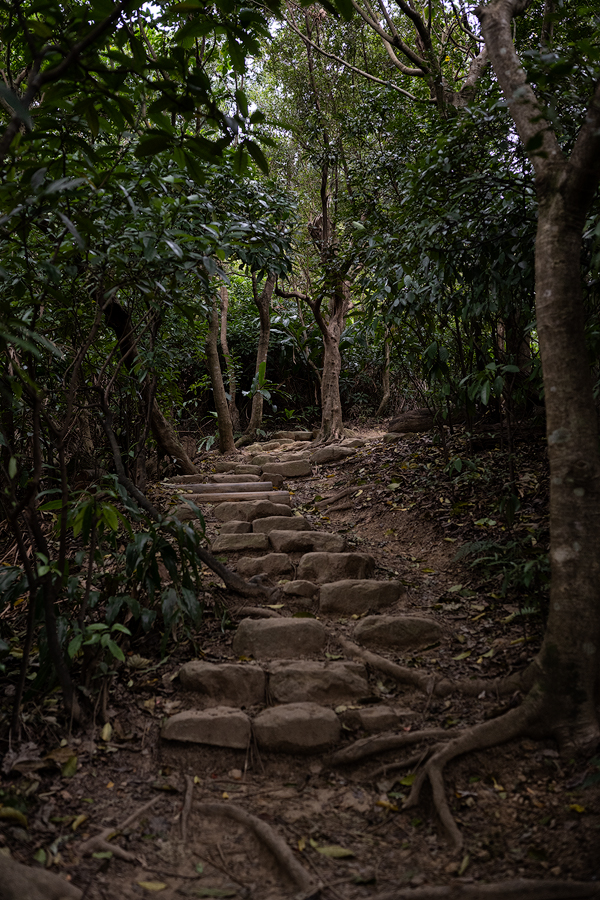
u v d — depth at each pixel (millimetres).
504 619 2865
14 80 4312
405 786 2074
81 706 2422
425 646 2805
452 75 6520
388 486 4582
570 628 2148
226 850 1851
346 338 8602
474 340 4141
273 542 3861
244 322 9594
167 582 3367
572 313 2209
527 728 2148
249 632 2846
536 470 4004
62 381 3959
